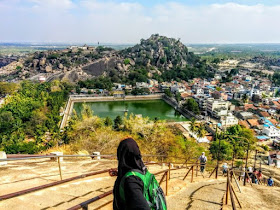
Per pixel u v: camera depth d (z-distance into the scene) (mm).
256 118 76875
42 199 5582
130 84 131000
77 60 175625
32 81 139875
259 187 11484
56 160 10594
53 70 162875
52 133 44719
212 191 9211
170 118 80062
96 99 105000
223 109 81875
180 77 154625
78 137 31766
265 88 124688
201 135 52500
